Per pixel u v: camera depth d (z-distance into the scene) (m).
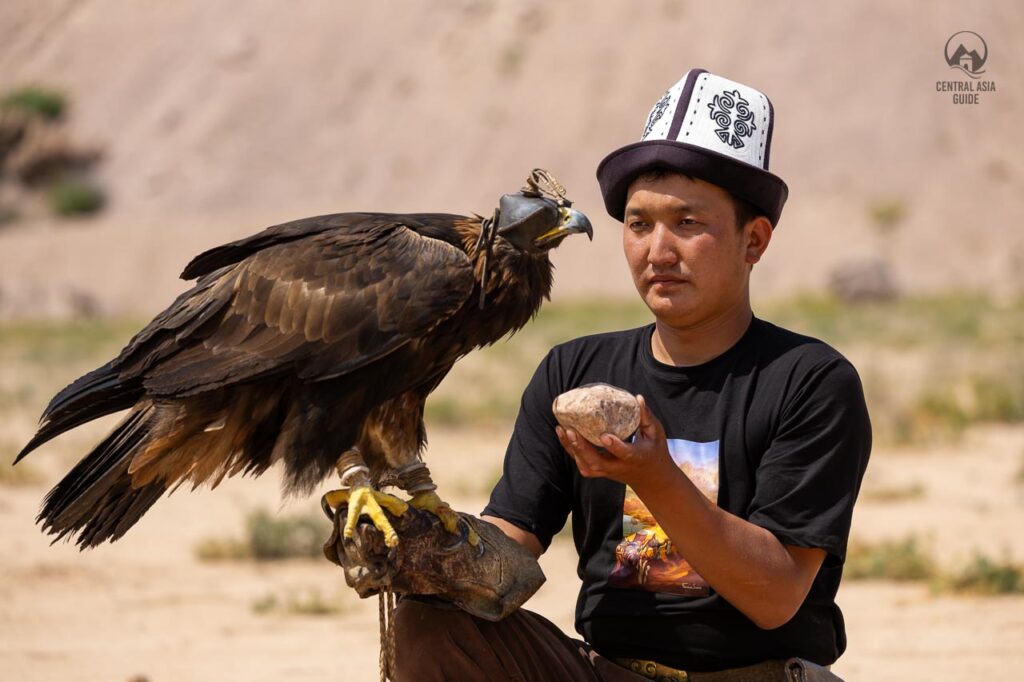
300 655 11.42
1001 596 13.12
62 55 143.00
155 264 102.31
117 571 15.32
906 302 70.50
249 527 16.75
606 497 5.62
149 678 10.62
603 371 5.84
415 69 130.50
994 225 102.44
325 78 132.25
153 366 6.32
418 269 6.07
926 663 10.62
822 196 106.62
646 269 5.45
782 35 122.38
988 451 23.16
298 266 6.24
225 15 141.88
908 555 14.41
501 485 5.98
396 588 5.40
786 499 5.21
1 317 84.94
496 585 5.41
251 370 6.13
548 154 117.62
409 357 6.22
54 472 22.95
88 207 122.00
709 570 5.02
